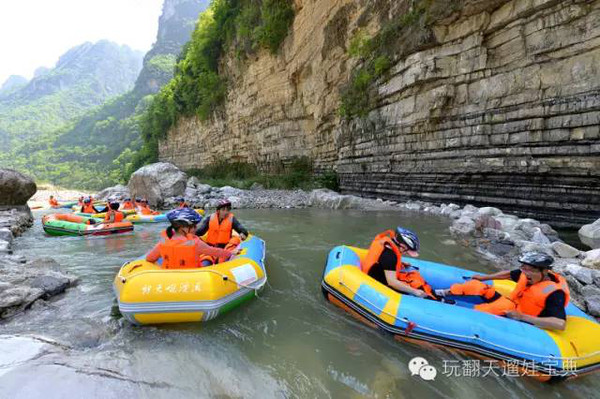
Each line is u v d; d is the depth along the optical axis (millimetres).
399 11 13859
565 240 7719
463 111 11328
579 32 8258
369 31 16125
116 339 3473
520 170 9633
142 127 59656
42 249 7621
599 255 5746
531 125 9281
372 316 3705
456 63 11352
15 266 5254
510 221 8766
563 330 3170
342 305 4148
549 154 8945
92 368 2914
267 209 14500
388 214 12094
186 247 4035
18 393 2553
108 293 4746
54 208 18188
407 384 2863
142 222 11742
